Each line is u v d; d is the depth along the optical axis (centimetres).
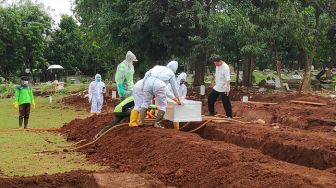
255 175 739
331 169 859
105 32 2816
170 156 975
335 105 1808
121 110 1334
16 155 1173
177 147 1001
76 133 1464
